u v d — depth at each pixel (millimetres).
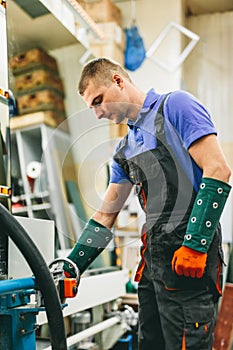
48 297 1102
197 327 1356
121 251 2473
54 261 1399
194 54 3977
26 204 2283
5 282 1049
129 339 2479
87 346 2330
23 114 2816
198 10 4043
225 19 3986
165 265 1425
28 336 1205
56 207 1894
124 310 2559
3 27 1397
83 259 1646
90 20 2457
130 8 3834
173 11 3742
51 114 2865
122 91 1547
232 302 2986
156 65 3668
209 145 1378
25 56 2865
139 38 3611
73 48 2881
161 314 1442
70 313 1804
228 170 1360
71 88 2955
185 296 1388
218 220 1347
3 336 1141
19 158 2652
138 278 1623
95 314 2281
